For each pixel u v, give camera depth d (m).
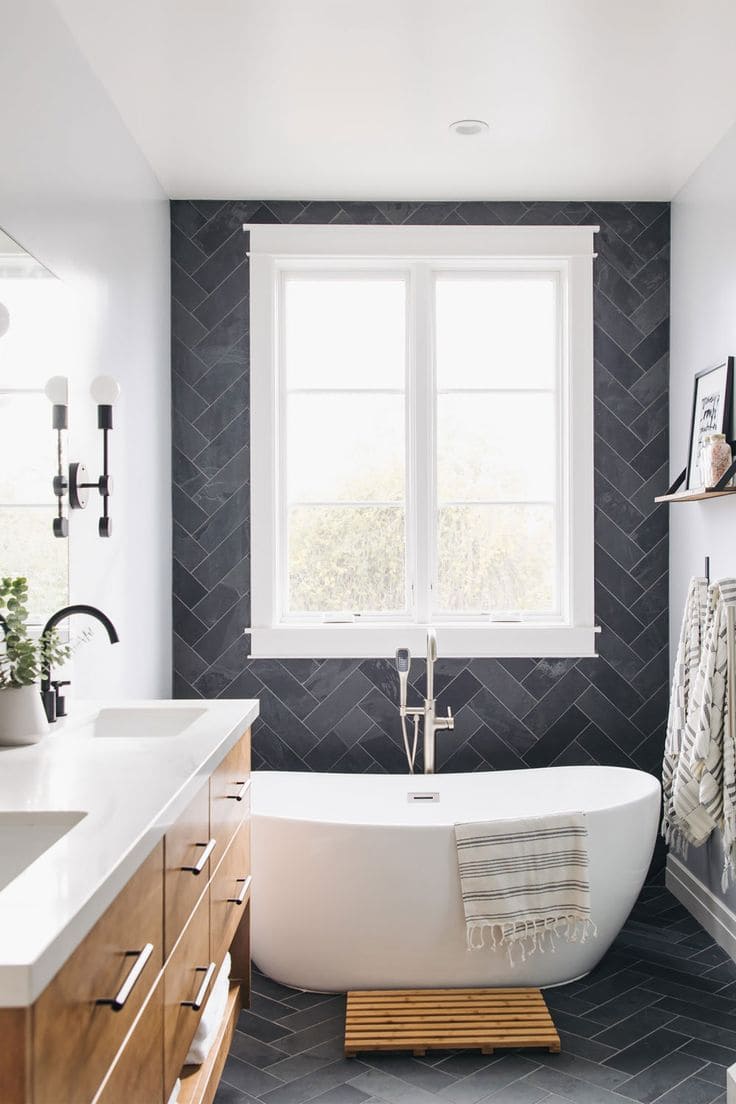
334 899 2.87
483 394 3.97
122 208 3.16
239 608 3.88
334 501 3.95
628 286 3.92
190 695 3.87
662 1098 2.39
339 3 2.50
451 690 3.88
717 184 3.37
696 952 3.27
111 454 3.04
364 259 3.89
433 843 2.83
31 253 2.33
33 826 1.43
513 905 2.82
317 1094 2.42
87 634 2.36
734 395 3.20
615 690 3.90
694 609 3.32
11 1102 0.94
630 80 2.92
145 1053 1.42
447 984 2.93
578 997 2.94
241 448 3.88
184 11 2.53
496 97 3.02
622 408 3.91
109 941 1.23
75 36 2.65
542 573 3.96
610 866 2.99
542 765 3.89
